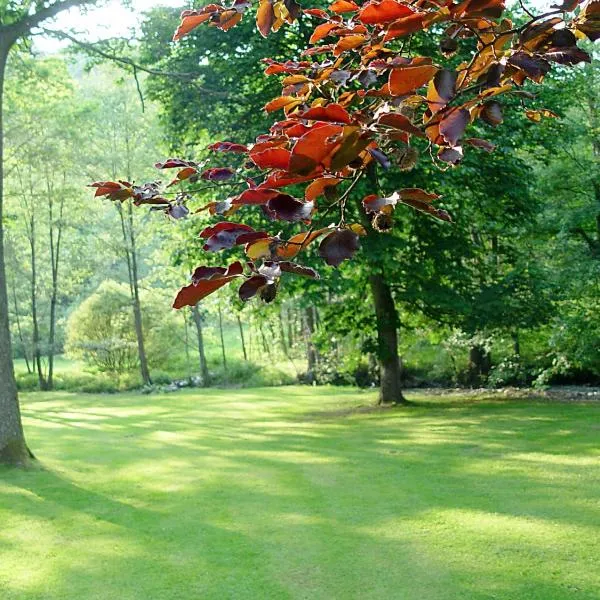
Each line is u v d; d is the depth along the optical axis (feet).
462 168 37.40
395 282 46.65
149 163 78.79
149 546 18.31
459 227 45.32
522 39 3.90
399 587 14.96
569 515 19.49
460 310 44.45
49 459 30.60
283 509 21.54
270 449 33.09
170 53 41.16
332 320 49.85
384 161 3.23
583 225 52.60
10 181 79.56
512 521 19.17
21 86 50.37
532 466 25.98
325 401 56.65
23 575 16.31
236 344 113.50
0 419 28.68
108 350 86.69
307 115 3.01
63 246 90.79
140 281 90.89
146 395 72.95
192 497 23.43
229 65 39.58
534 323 46.68
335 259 3.39
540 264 51.44
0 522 20.77
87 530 19.88
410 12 3.51
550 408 41.93
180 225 45.98
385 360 49.42
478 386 62.49
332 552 17.37
